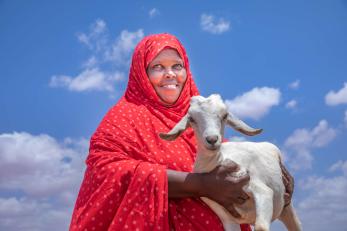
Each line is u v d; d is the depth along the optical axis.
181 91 1.77
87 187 1.62
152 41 1.78
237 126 1.44
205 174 1.48
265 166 1.51
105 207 1.55
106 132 1.65
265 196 1.45
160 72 1.74
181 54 1.78
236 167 1.47
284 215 1.68
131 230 1.52
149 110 1.71
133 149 1.62
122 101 1.77
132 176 1.54
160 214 1.50
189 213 1.57
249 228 1.70
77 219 1.59
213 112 1.40
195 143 1.67
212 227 1.56
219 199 1.47
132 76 1.81
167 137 1.41
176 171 1.53
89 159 1.64
